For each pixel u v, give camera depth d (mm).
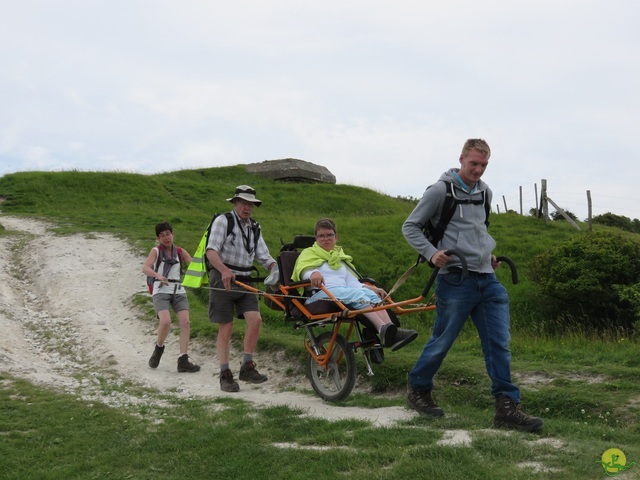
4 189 28266
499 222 25156
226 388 8062
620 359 8562
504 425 5496
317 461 4699
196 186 32750
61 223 21656
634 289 14203
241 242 7922
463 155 5727
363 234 21672
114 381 8680
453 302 5656
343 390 6934
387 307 6203
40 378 8469
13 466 4992
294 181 37844
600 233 16297
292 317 7230
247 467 4715
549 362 8672
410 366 8070
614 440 5379
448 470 4273
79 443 5551
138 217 23406
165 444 5387
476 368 7805
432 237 5797
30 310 12930
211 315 8047
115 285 14336
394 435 5203
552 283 15508
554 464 4430
